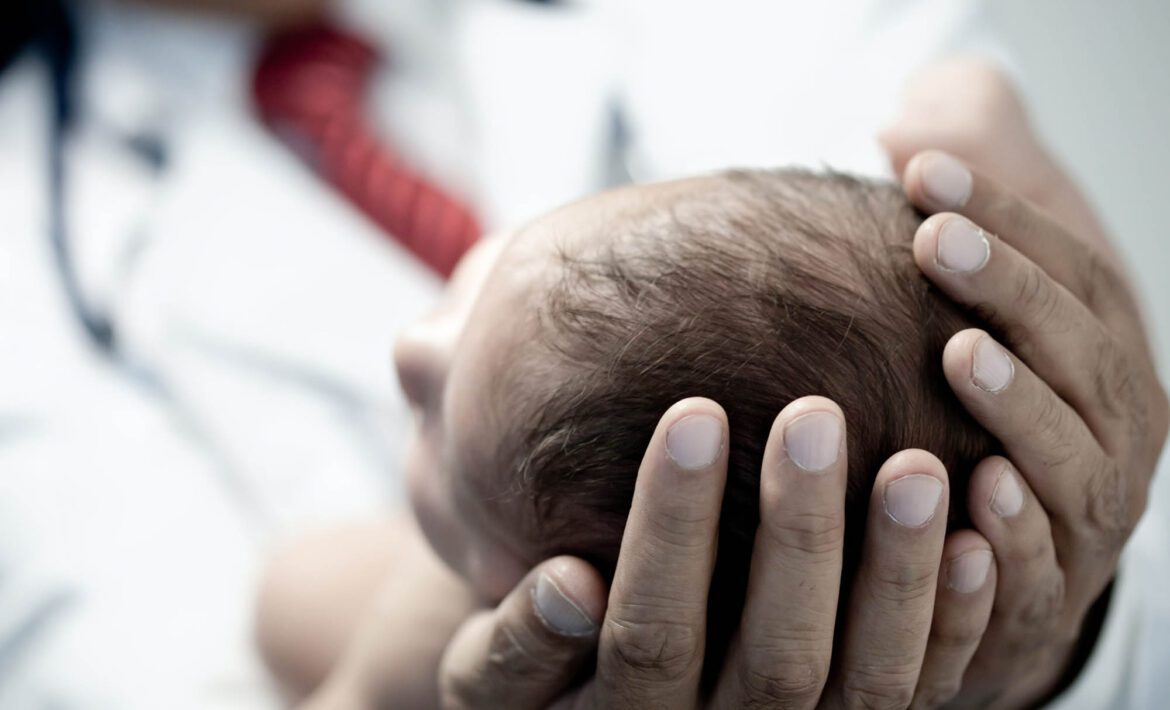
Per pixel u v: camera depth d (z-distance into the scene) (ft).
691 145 2.97
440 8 3.12
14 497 2.62
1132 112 3.78
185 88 3.02
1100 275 1.66
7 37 3.02
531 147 2.92
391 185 2.85
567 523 1.46
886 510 1.30
